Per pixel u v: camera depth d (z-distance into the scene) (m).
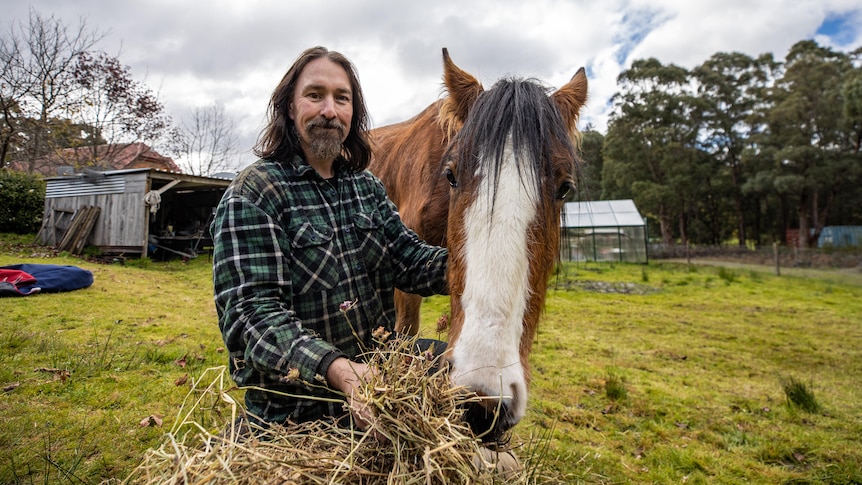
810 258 17.89
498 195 1.17
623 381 3.70
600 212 18.59
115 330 3.85
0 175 10.44
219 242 1.17
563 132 1.36
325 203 1.37
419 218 2.13
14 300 4.57
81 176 9.38
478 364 1.02
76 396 2.52
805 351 5.11
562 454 2.37
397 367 0.97
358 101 1.55
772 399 3.51
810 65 29.86
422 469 0.83
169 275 7.61
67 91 12.70
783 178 27.55
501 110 1.29
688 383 3.80
